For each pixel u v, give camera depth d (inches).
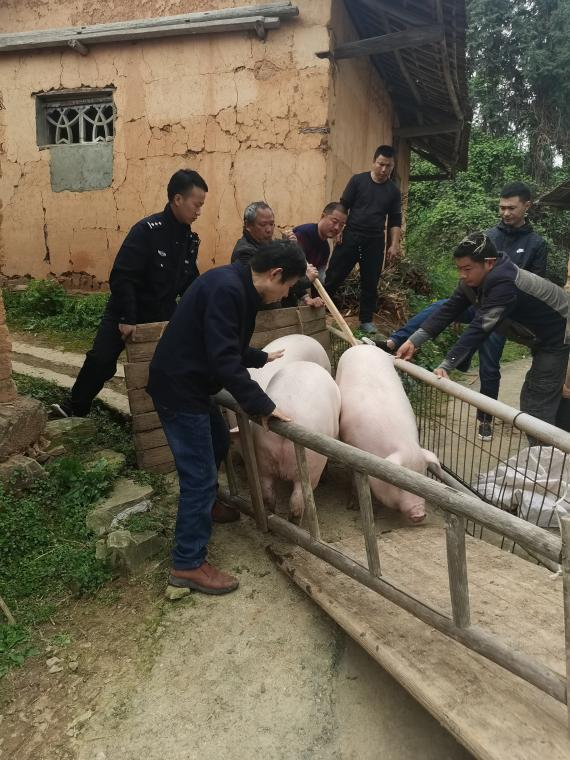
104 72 284.5
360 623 91.4
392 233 257.3
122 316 144.6
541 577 101.7
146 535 118.7
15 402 142.0
